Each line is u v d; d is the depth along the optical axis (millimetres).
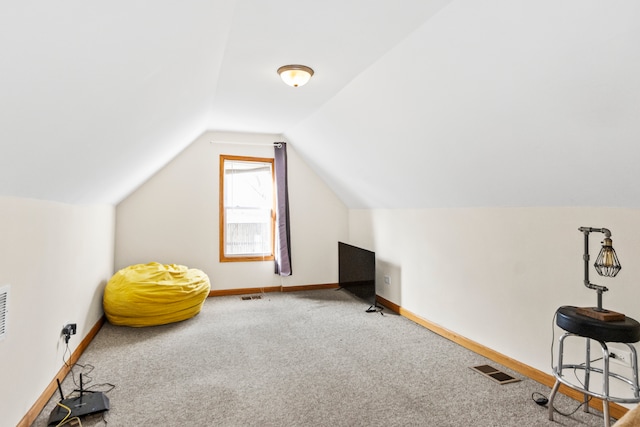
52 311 2188
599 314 1745
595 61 1418
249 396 2197
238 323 3641
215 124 4352
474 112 2098
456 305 3152
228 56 2418
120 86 1449
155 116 2238
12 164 1337
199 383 2363
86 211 2955
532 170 2156
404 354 2857
